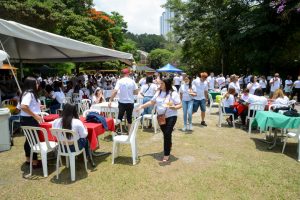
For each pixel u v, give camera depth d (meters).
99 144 6.30
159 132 7.56
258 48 22.00
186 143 6.42
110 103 6.65
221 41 26.36
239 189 3.99
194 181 4.25
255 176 4.45
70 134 4.24
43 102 8.66
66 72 30.78
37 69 24.17
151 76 7.82
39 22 16.42
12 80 12.74
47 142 4.39
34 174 4.55
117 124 6.61
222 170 4.70
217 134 7.36
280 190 3.96
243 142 6.56
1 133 5.76
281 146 6.26
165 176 4.45
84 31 22.09
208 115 10.45
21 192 3.90
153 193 3.87
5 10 14.29
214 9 25.55
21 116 4.53
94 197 3.76
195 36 27.27
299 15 18.92
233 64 28.44
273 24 20.28
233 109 8.17
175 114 5.02
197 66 33.50
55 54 12.98
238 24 23.77
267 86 18.81
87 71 33.88
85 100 9.00
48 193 3.87
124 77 6.40
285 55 21.41
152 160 5.22
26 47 11.34
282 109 6.62
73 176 4.25
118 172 4.61
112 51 10.53
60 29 21.56
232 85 9.93
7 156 5.45
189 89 7.67
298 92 15.00
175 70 24.09
